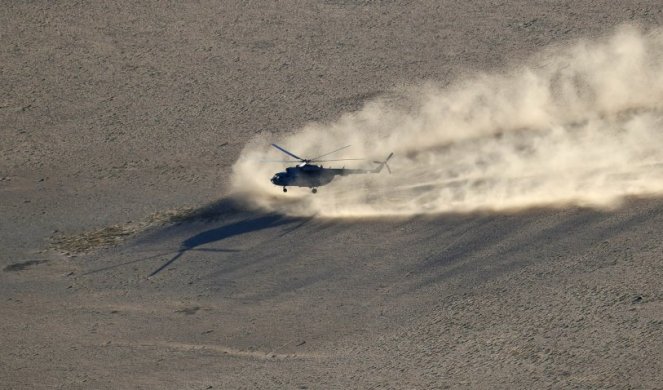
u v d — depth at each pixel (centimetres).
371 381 8050
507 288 9481
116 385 8644
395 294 9875
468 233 11181
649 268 9306
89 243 12675
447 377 7906
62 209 14150
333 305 9838
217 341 9394
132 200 14225
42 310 10681
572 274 9512
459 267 10262
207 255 11738
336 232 11925
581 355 7894
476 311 9119
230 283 10812
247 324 9694
